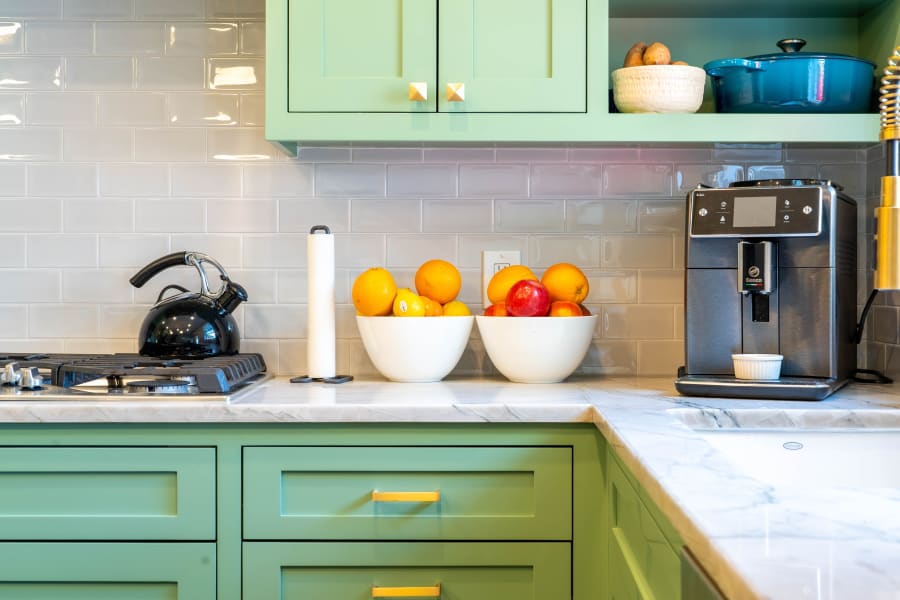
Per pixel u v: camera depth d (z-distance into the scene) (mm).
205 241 2201
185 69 2188
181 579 1645
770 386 1664
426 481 1651
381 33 1881
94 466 1636
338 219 2197
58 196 2195
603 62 1873
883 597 568
